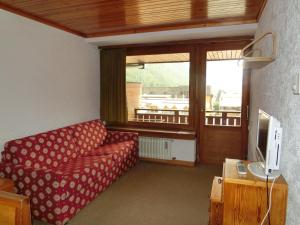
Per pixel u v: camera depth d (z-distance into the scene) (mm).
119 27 3664
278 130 1476
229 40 3805
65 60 3662
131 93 4641
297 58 1295
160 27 3643
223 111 4086
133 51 4469
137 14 3049
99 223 2365
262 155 1734
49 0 2568
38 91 3166
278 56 1806
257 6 2752
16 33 2814
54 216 2254
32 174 2297
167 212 2584
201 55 4078
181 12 2977
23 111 2947
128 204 2750
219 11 2943
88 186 2697
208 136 4211
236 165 1828
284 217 1484
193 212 2586
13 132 2822
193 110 4234
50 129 3398
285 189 1465
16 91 2842
